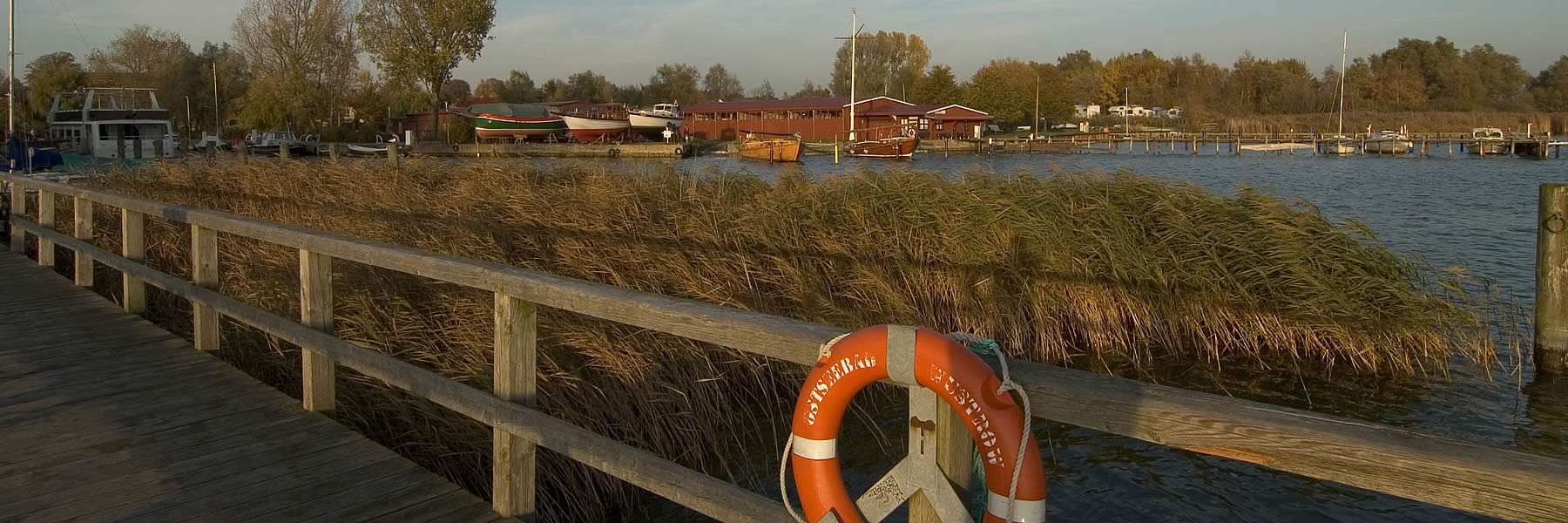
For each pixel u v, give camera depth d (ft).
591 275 26.91
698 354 21.27
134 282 22.91
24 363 18.25
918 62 316.19
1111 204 31.37
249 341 21.03
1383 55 373.40
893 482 6.95
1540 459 4.91
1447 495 5.07
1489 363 27.30
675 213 32.83
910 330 6.49
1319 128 270.46
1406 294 27.94
